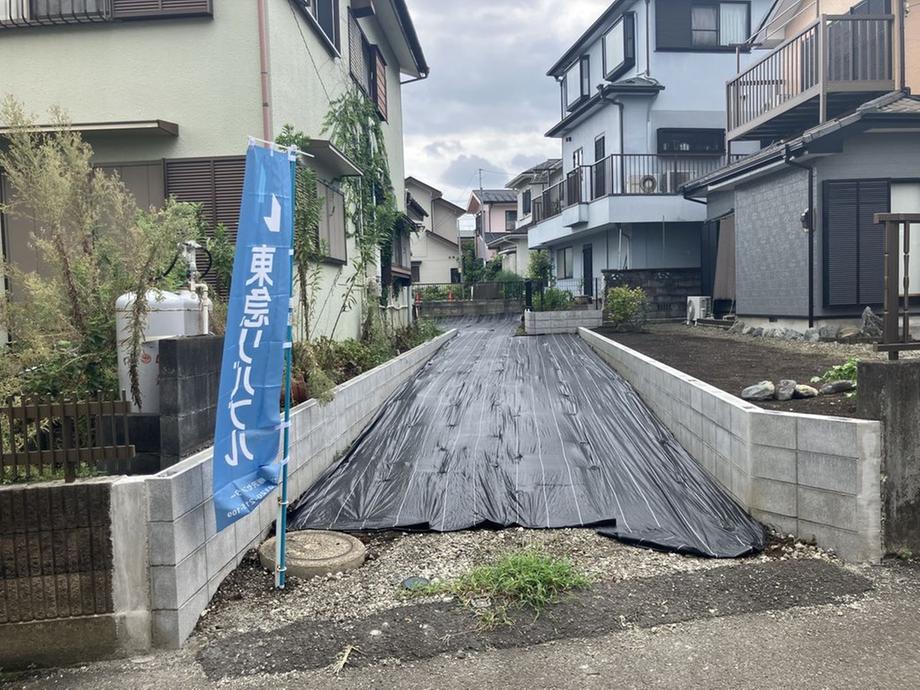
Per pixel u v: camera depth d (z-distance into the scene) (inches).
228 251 262.7
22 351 189.9
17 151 194.2
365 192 454.9
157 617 132.5
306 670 124.3
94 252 192.1
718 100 721.0
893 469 163.3
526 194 1309.1
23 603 130.3
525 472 223.3
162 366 165.2
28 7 293.1
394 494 210.2
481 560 169.0
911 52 470.9
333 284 373.4
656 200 678.5
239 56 294.5
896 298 169.5
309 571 161.3
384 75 567.5
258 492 147.3
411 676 121.8
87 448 133.2
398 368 362.9
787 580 153.4
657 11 708.7
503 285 1013.2
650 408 299.4
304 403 220.5
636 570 161.2
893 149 422.6
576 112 787.4
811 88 447.5
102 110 296.5
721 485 206.7
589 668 123.1
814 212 425.1
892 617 138.4
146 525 132.0
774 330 463.2
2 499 129.8
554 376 380.2
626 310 592.7
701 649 128.2
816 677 119.2
